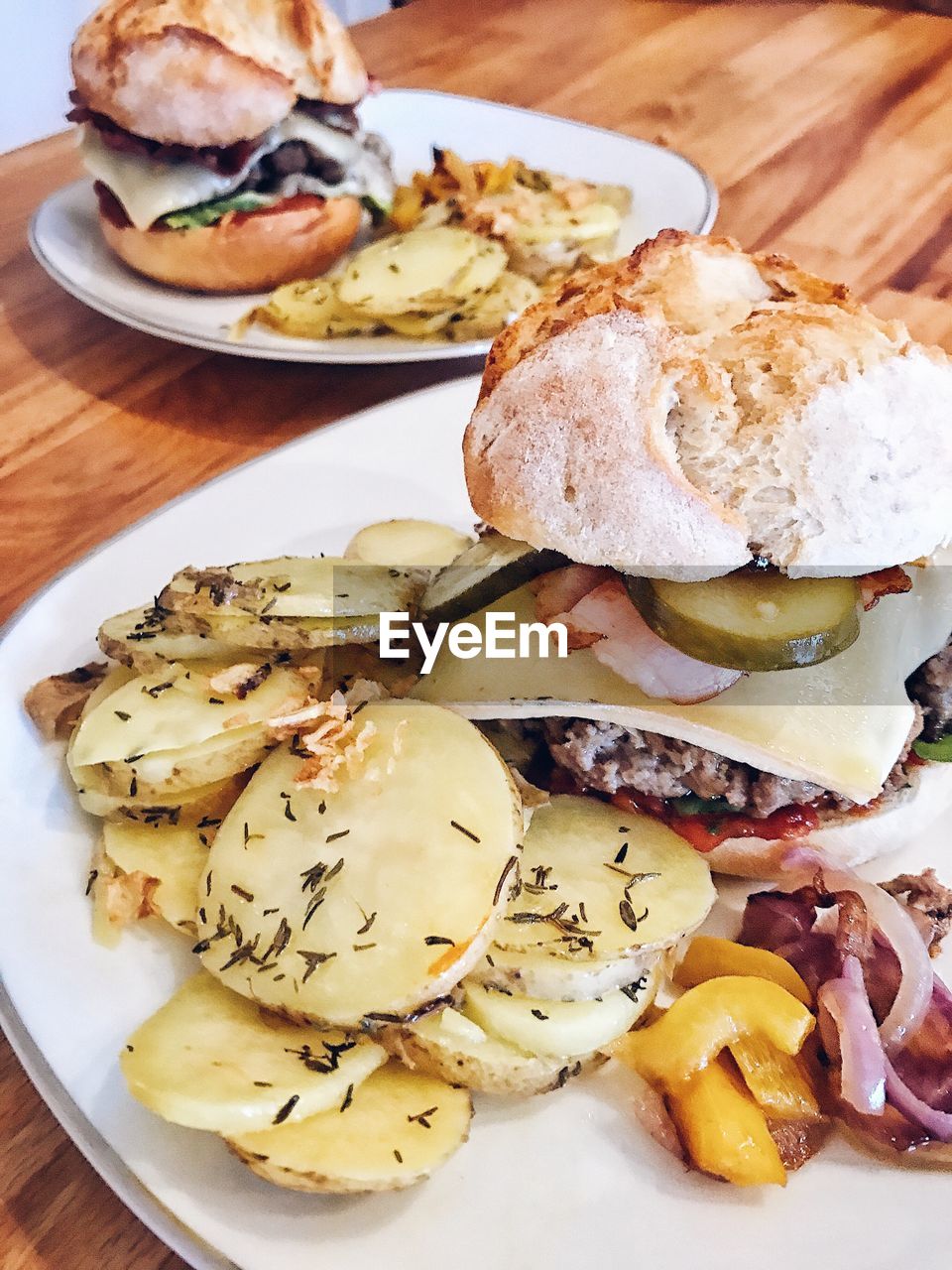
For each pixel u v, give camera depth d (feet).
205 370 1.14
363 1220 0.52
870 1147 0.57
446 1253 0.51
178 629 0.68
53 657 0.78
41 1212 0.53
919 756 0.71
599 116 1.63
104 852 0.65
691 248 0.68
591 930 0.60
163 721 0.65
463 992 0.58
